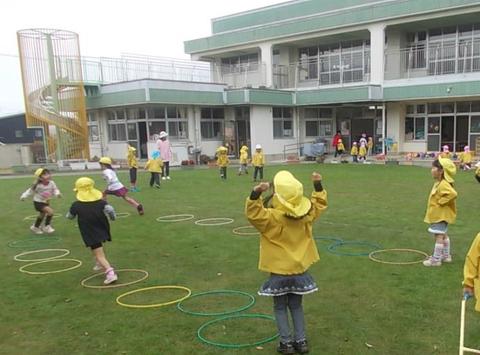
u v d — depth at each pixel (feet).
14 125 134.92
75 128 87.45
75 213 20.26
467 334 14.21
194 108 94.84
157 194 48.60
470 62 83.82
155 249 25.90
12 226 34.50
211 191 49.93
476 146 83.87
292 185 12.73
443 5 79.71
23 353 14.02
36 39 83.10
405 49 92.07
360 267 21.20
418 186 49.03
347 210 35.88
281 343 13.24
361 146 86.28
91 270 22.50
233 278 20.42
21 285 20.40
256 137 95.96
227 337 14.51
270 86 105.19
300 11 104.01
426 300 16.97
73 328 15.66
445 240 21.39
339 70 100.17
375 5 87.86
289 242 12.89
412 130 92.43
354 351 13.32
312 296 17.70
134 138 94.53
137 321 16.03
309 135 105.70
